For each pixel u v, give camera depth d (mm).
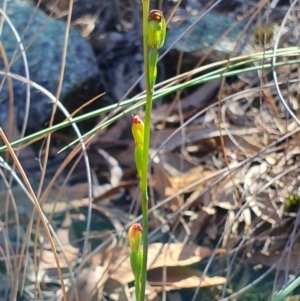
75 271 306
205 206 351
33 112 402
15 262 275
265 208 338
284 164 340
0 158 272
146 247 161
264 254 321
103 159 394
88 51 446
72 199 358
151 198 358
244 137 388
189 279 305
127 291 295
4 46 418
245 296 303
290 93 386
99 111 248
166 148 391
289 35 443
